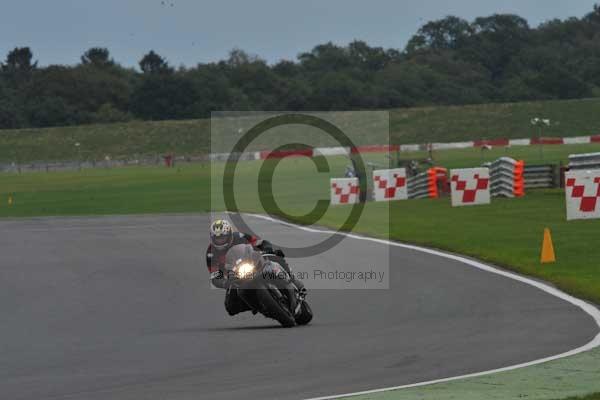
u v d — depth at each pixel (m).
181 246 100.50
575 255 77.00
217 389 35.47
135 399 34.09
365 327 50.44
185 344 47.28
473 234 95.75
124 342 49.03
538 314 52.09
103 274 80.62
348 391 34.34
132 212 158.62
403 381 36.00
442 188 153.50
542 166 148.88
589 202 103.38
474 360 39.81
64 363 43.38
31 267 88.00
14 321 59.09
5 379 39.84
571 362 38.66
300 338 47.44
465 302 57.84
